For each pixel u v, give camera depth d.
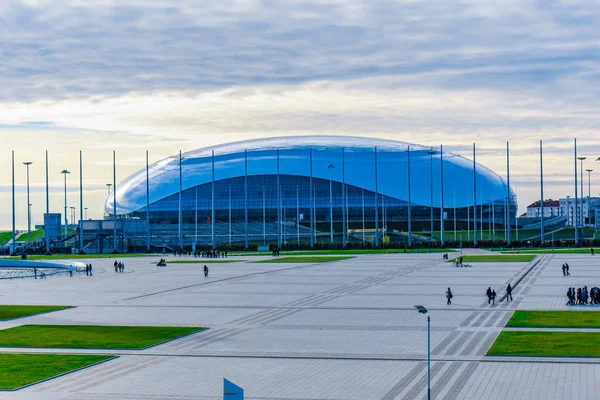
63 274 116.19
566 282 89.62
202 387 40.62
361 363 45.94
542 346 49.94
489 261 127.12
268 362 46.59
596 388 39.31
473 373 42.84
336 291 84.38
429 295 79.00
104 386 41.06
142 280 103.12
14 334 57.28
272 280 99.12
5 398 38.84
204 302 76.19
